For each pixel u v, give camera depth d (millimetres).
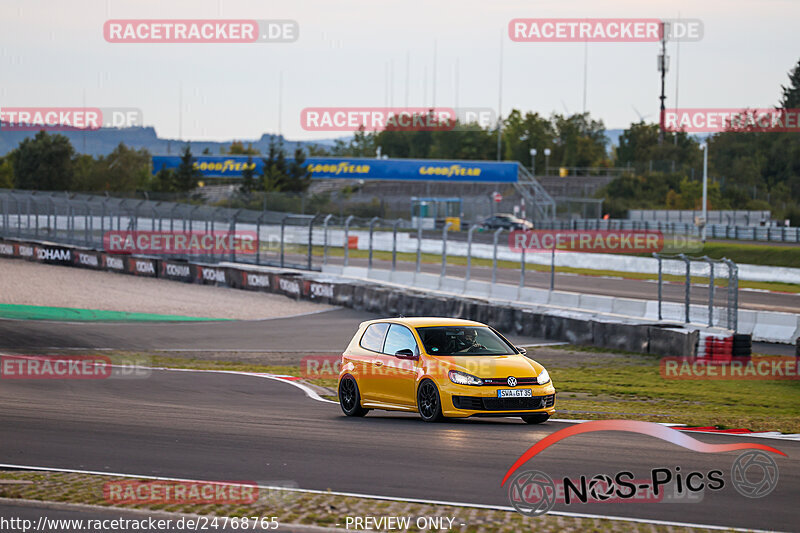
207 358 79312
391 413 49375
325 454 33688
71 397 51594
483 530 23312
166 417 43781
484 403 41000
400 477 29672
